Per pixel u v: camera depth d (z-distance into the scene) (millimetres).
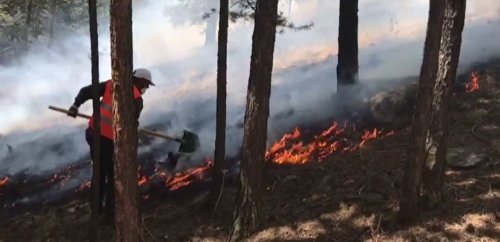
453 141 6164
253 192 4977
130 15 3824
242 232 5016
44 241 5781
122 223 4090
